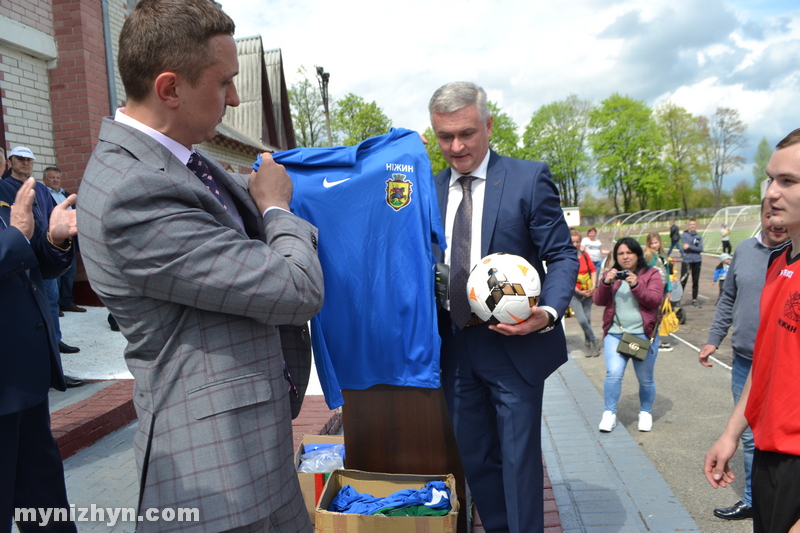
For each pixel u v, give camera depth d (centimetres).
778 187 188
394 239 244
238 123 1817
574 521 335
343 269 244
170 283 142
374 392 305
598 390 667
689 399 614
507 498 253
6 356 239
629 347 489
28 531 261
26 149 548
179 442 149
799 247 190
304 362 202
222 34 157
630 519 335
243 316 156
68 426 423
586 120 7562
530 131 7656
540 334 255
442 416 300
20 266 237
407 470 305
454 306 257
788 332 179
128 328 152
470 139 253
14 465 242
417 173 246
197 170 171
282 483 162
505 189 259
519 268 236
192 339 151
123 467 397
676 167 7444
